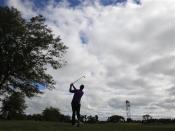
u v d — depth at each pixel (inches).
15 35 1804.9
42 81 1876.2
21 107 2760.8
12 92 1857.8
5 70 1779.0
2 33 1784.0
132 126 952.9
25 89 1840.6
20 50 1834.4
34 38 1867.6
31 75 1836.9
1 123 885.2
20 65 1797.5
